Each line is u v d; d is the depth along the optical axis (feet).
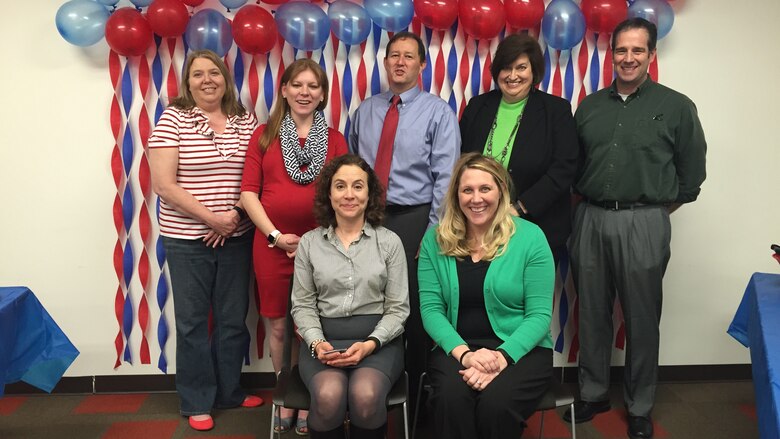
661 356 9.69
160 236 8.76
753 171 9.30
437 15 8.21
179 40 8.63
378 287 6.77
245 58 8.71
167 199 7.69
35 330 6.70
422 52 7.95
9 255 9.01
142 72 8.68
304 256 6.88
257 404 8.83
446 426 6.04
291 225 7.62
